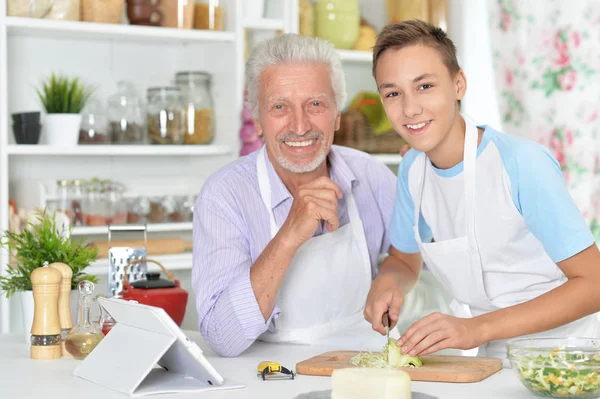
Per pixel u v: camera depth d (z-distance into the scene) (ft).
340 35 12.40
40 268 6.07
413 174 6.62
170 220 11.53
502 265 6.30
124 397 4.77
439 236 6.61
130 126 11.21
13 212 10.52
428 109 5.84
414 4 12.78
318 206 5.96
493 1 11.96
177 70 12.35
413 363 5.24
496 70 12.06
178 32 11.27
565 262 5.74
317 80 6.59
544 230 5.82
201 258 6.55
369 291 6.45
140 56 12.11
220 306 6.14
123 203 11.29
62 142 10.73
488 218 6.13
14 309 10.53
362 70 13.38
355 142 12.24
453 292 6.57
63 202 10.88
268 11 12.00
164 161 12.42
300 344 6.79
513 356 4.66
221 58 11.73
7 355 6.20
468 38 13.07
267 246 6.18
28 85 11.43
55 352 6.07
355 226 7.13
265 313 6.14
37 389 5.04
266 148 7.02
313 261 6.86
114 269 7.20
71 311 6.54
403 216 6.90
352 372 4.37
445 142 6.17
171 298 6.80
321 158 6.73
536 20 11.59
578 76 11.37
